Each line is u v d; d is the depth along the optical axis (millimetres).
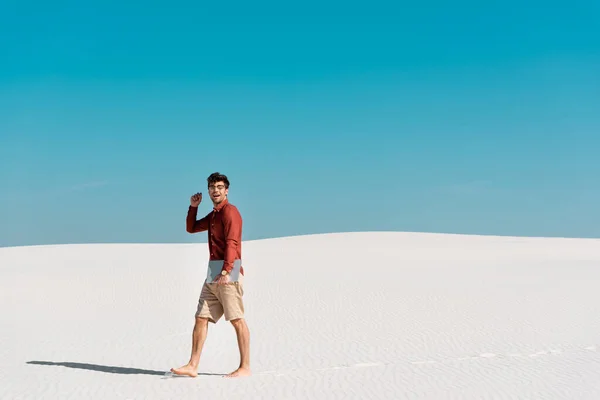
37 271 24688
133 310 15164
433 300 16422
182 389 7215
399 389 7242
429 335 11453
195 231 8141
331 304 15750
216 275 7871
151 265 27250
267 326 12562
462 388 7297
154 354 9719
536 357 9211
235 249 7828
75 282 20859
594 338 10992
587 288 18891
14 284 20391
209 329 12242
